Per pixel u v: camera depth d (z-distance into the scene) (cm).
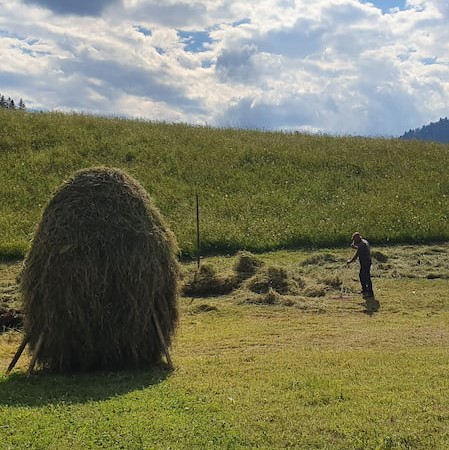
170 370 907
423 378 820
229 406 692
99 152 3266
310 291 1694
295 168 3256
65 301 878
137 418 649
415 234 2427
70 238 881
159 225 965
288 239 2373
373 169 3306
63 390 793
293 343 1147
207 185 2961
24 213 2516
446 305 1580
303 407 688
